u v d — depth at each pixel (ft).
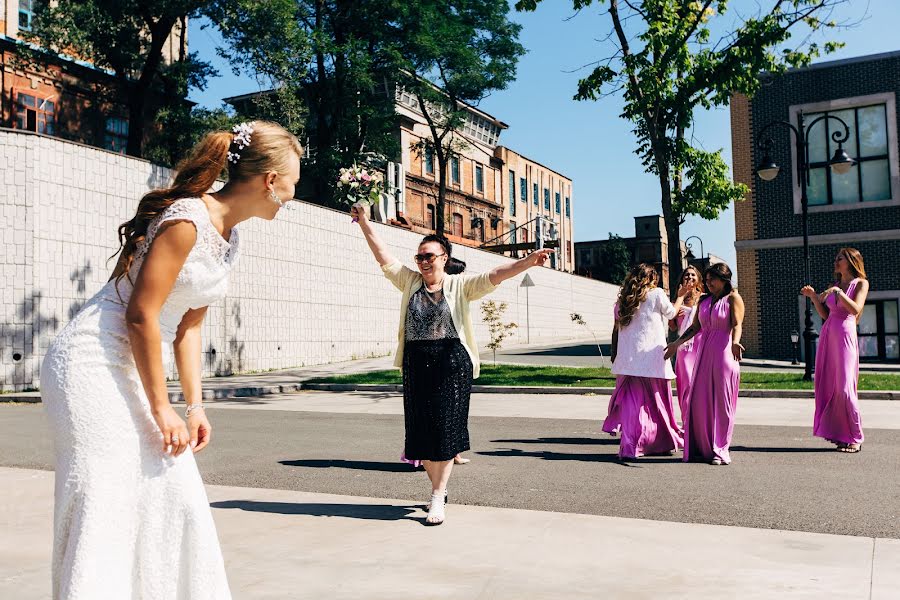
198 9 86.33
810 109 70.23
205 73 95.40
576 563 11.88
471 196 175.52
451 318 15.21
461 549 12.73
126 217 55.57
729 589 10.57
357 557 12.23
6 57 88.28
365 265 86.22
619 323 23.84
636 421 22.99
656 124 55.26
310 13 106.63
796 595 10.30
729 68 53.62
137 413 6.74
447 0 111.96
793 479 19.57
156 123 104.27
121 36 87.20
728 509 16.07
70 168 51.62
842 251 24.70
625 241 266.57
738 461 22.53
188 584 6.72
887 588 10.58
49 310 50.11
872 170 68.69
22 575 11.13
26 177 48.98
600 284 185.88
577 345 117.70
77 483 6.44
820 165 70.18
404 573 11.35
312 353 75.61
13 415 36.94
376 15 106.01
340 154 108.37
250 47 87.71
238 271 65.57
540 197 220.43
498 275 15.23
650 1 52.70
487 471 20.95
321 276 77.66
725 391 22.24
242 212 7.36
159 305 6.67
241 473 20.80
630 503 16.76
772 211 71.41
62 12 83.87
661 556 12.28
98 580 6.26
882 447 24.94
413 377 15.01
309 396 49.08
